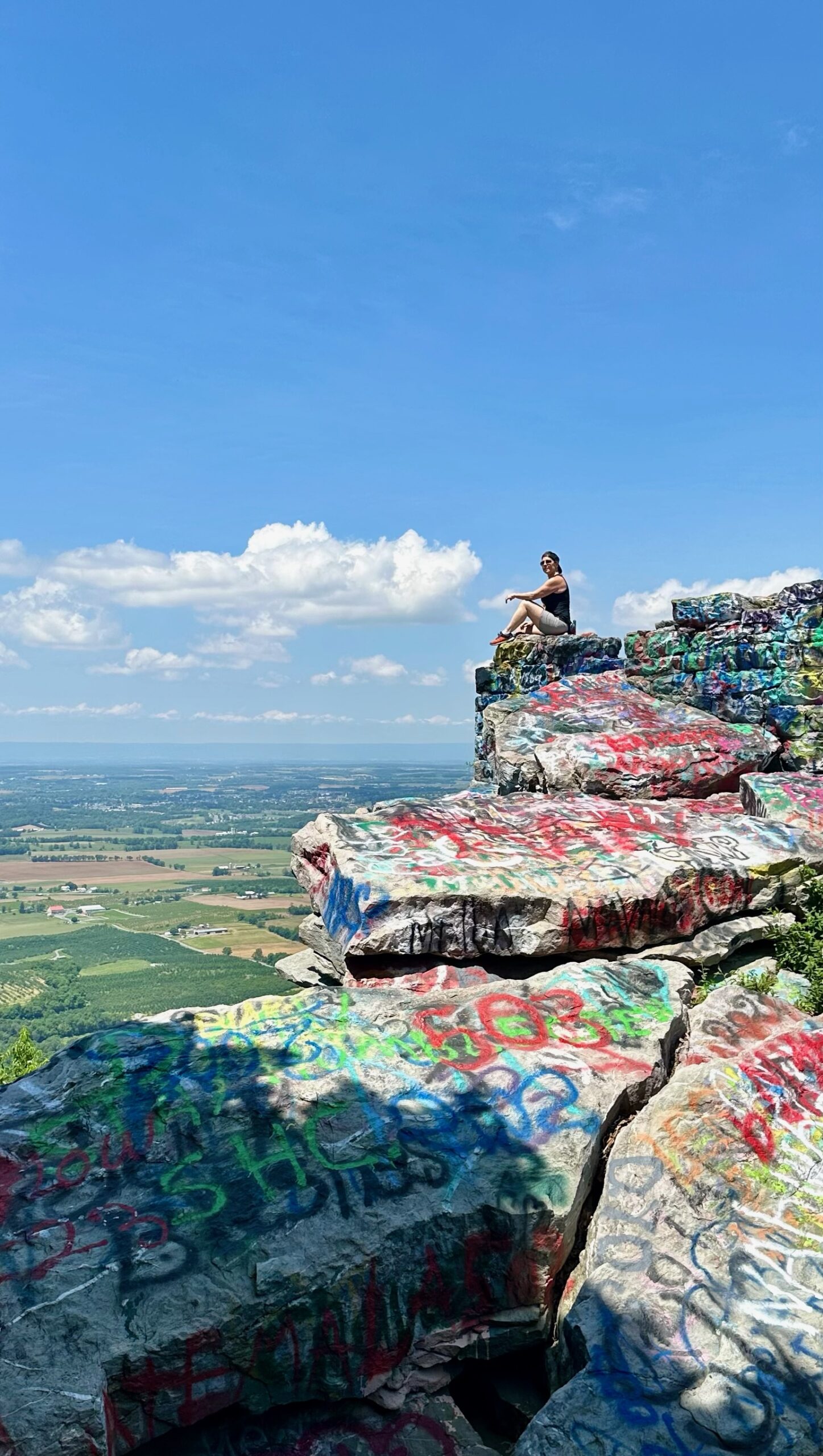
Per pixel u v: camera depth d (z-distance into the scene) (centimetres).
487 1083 462
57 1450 322
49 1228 389
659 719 1027
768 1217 404
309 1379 379
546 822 799
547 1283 400
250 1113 444
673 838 764
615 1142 443
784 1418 322
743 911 727
